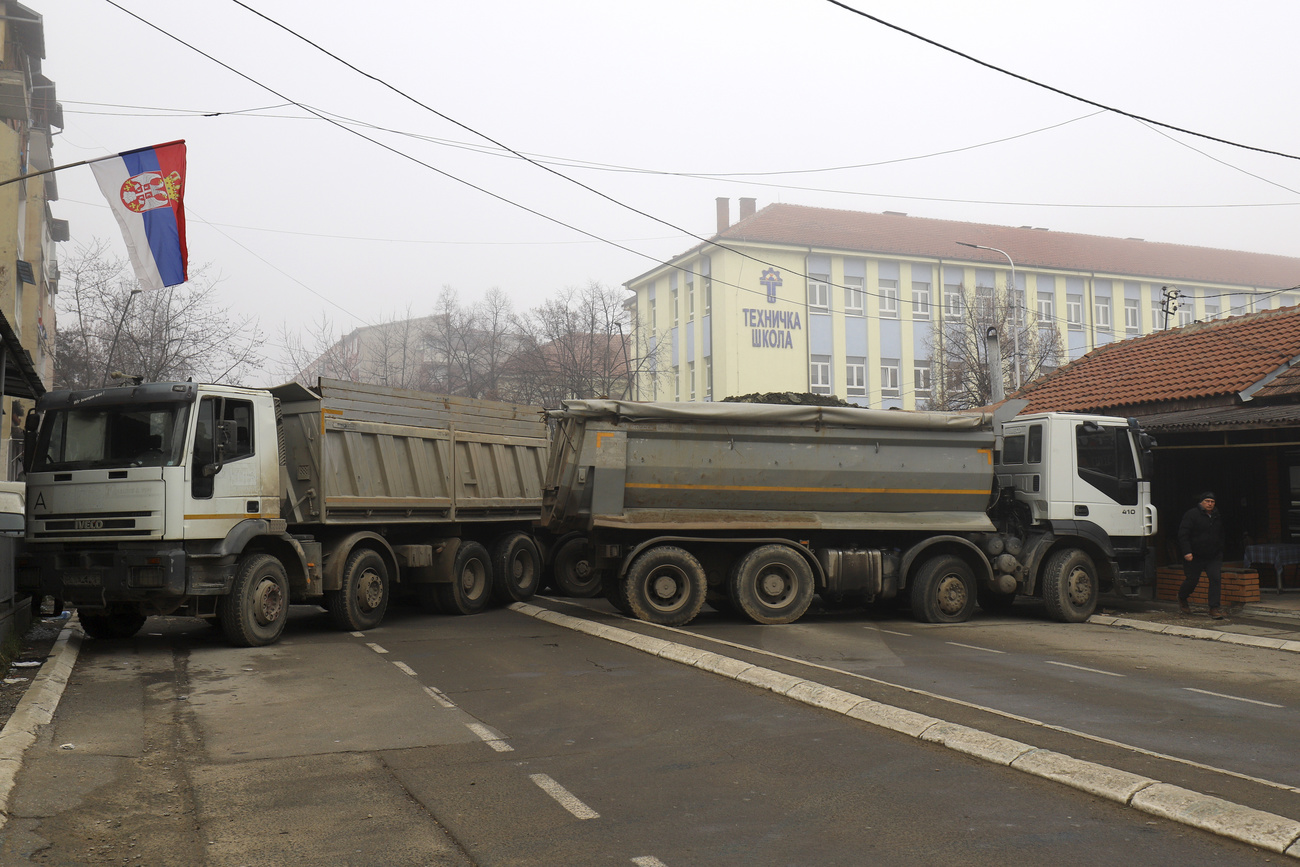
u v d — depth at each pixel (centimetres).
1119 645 1125
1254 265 6191
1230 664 993
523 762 614
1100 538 1376
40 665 949
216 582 1051
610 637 1134
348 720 730
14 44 2886
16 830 486
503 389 4900
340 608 1219
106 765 610
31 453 1059
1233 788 534
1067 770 567
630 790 555
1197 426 1433
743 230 4928
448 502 1439
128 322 3241
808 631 1220
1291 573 1638
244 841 479
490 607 1548
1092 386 2084
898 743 654
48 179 3384
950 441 1352
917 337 5191
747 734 680
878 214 5478
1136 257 5841
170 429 1027
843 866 441
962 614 1336
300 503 1211
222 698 811
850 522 1318
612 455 1238
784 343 4938
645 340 5644
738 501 1284
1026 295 5428
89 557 1021
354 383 1273
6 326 995
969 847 462
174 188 1244
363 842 477
